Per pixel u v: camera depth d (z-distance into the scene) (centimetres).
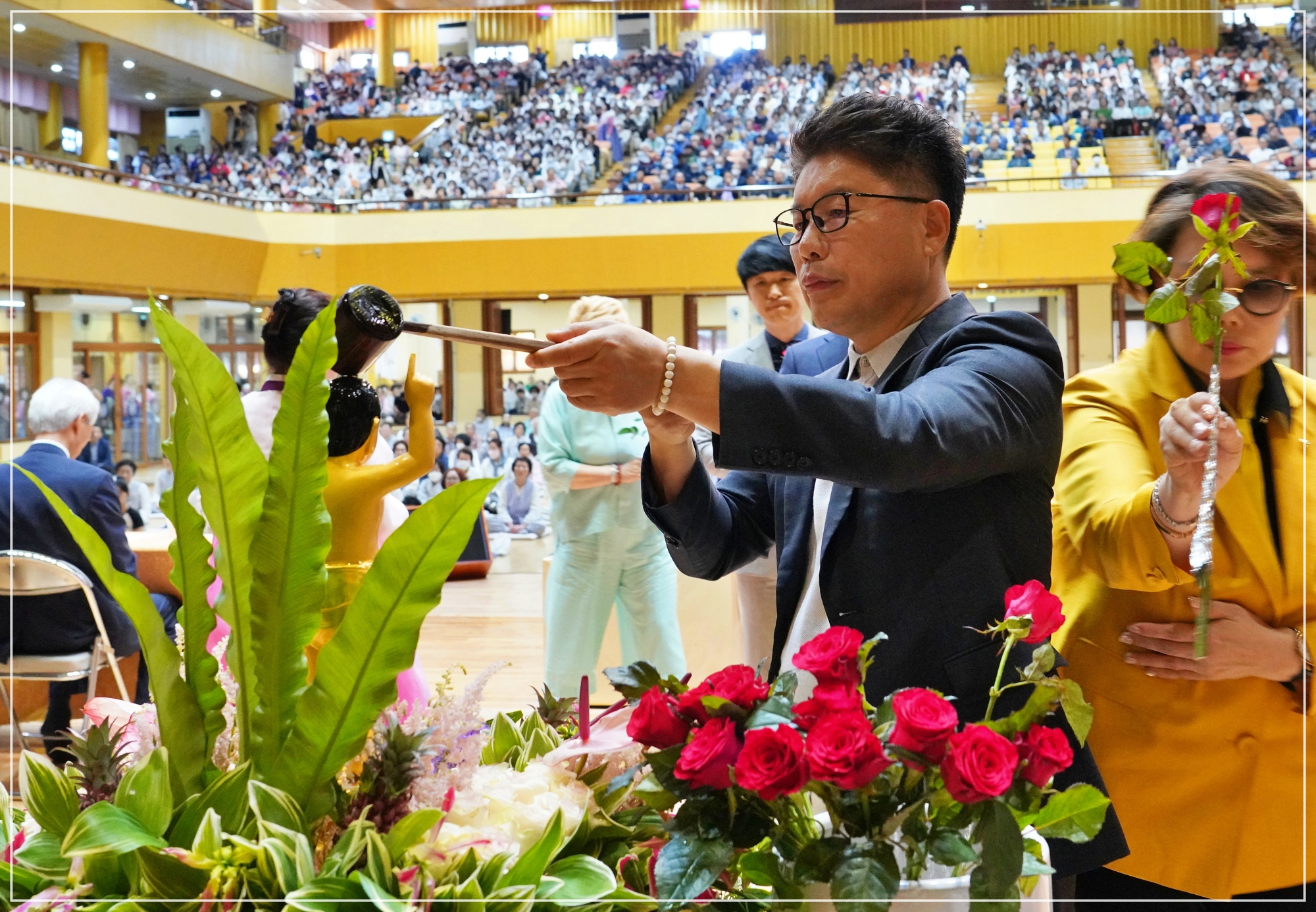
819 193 102
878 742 66
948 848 67
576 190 1337
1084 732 71
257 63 1517
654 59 1498
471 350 1252
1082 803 75
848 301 104
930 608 99
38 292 1138
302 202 1251
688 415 85
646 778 78
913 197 101
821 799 71
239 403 71
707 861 69
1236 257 99
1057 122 1288
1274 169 891
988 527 98
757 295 258
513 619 559
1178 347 124
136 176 1118
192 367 69
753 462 86
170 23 1362
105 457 1199
